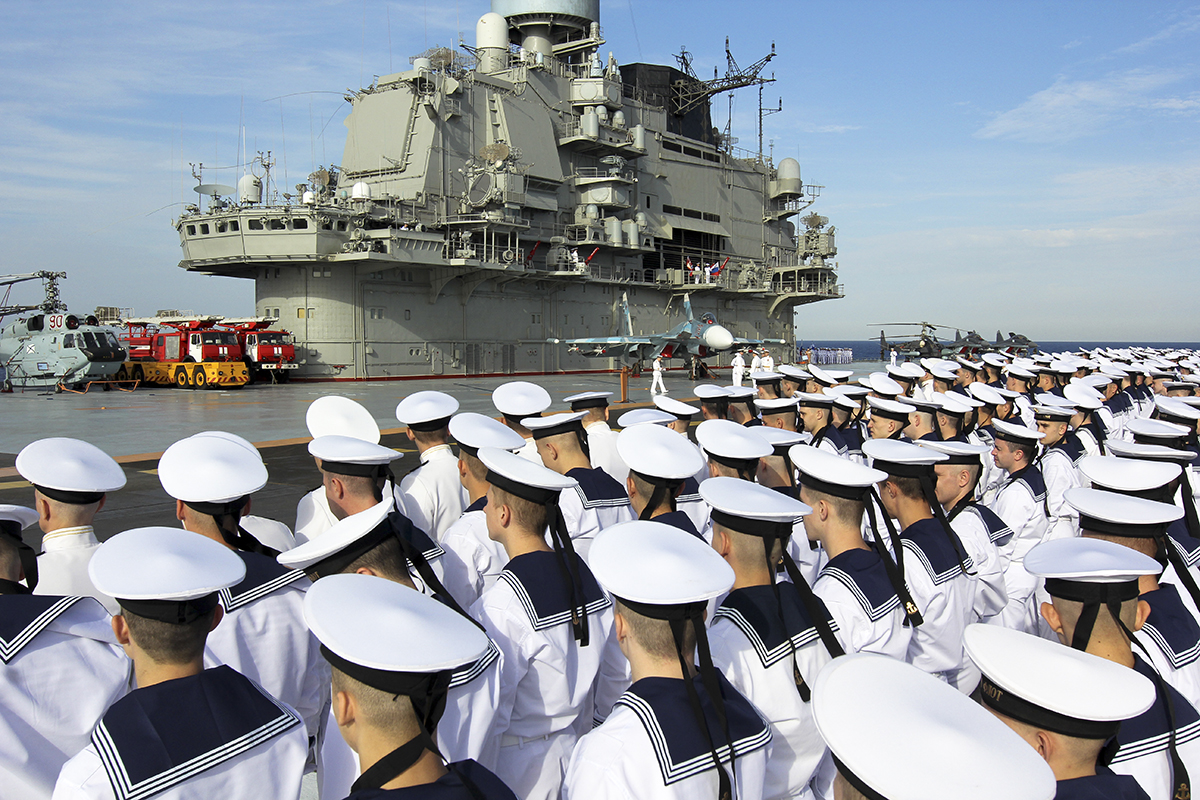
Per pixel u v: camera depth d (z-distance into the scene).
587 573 4.59
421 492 7.43
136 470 17.59
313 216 43.19
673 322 64.81
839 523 4.97
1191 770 3.78
